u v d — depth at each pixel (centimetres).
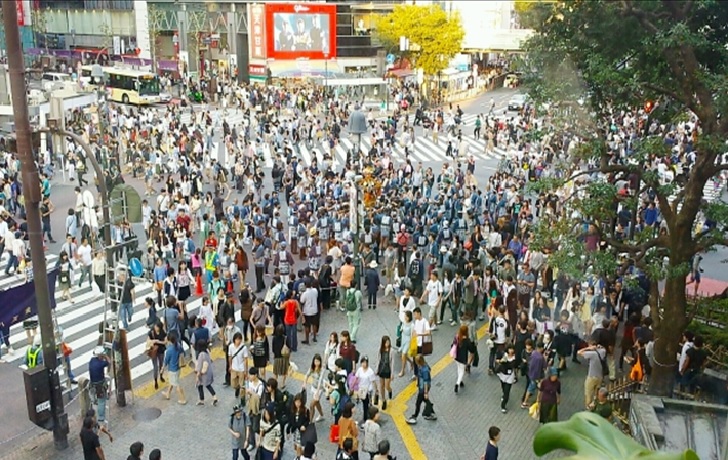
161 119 5000
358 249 2342
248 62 7081
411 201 2856
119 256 1916
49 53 7744
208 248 2227
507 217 2572
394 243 2423
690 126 3384
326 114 5347
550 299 2106
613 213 1450
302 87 6162
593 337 1711
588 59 1468
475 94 7419
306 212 2689
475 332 1881
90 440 1260
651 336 1641
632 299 1959
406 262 2464
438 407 1645
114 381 1644
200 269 2312
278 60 6556
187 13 7175
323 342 1973
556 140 1806
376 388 1602
